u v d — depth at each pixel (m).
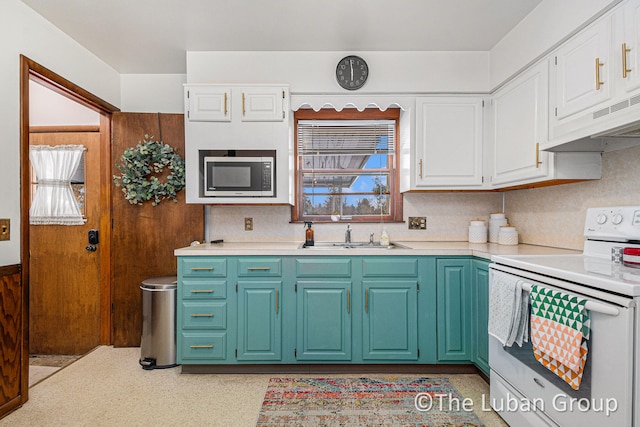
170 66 2.98
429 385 2.28
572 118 1.87
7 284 1.95
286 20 2.30
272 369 2.46
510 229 2.70
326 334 2.40
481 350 2.26
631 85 1.51
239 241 3.05
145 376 2.43
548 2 2.02
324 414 1.95
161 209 2.96
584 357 1.28
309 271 2.39
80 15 2.23
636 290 1.15
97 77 2.79
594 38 1.71
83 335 3.08
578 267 1.55
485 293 2.20
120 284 2.96
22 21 2.08
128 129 2.95
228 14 2.24
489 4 2.12
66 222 3.07
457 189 2.76
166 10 2.18
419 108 2.73
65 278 3.08
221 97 2.66
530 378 1.61
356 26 2.38
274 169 2.68
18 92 2.05
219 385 2.29
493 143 2.67
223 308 2.40
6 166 1.98
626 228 1.72
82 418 1.92
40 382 2.34
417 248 2.45
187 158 2.66
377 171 3.16
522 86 2.30
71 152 3.09
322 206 3.17
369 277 2.40
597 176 2.03
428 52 2.73
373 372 2.45
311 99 2.76
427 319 2.39
